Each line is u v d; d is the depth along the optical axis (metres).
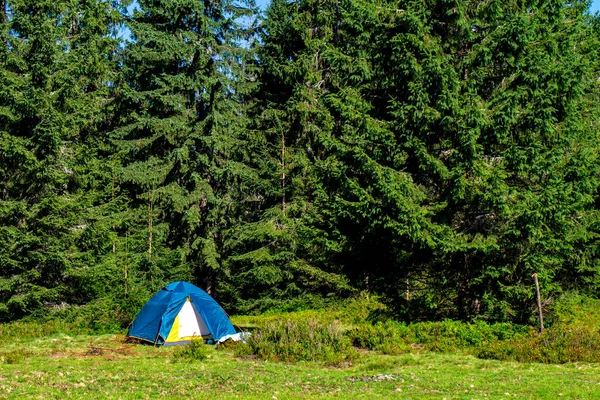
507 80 16.45
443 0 16.91
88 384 10.38
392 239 16.98
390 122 17.19
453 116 15.95
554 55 16.28
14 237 18.75
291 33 30.23
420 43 16.52
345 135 18.91
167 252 27.53
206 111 29.23
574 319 17.56
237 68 29.27
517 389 9.88
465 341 14.91
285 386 10.40
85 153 21.36
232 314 28.70
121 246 24.00
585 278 17.31
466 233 16.41
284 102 30.66
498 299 16.47
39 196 20.08
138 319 16.95
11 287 18.64
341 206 17.12
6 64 20.59
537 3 17.00
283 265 27.41
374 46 18.05
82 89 24.86
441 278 17.91
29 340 16.50
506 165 15.99
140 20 30.50
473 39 17.22
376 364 12.56
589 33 19.02
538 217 15.00
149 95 28.56
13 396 9.05
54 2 22.86
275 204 28.81
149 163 28.20
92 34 24.59
